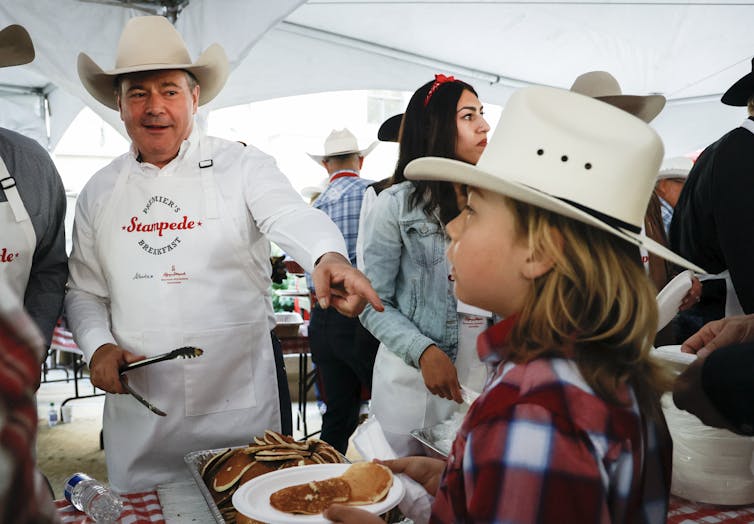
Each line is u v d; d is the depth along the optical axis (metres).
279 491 1.01
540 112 0.78
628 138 0.75
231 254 1.72
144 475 1.72
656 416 0.74
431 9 3.62
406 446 1.82
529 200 0.71
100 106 3.49
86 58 1.85
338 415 3.14
